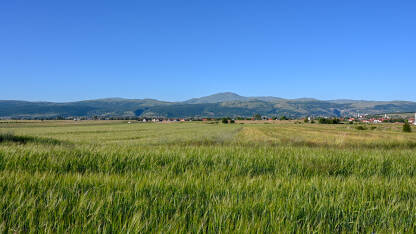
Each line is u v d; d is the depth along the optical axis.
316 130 76.06
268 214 3.91
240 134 53.84
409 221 3.91
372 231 3.61
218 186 5.33
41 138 24.62
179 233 3.33
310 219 3.89
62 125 130.25
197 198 4.50
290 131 70.06
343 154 11.01
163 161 8.95
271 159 9.37
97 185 5.14
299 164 8.79
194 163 8.77
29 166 7.69
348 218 3.97
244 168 8.41
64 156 8.48
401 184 5.93
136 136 50.44
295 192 4.97
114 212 3.90
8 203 4.03
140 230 3.34
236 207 4.07
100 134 58.91
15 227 3.43
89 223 3.55
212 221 3.66
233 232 3.38
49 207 3.89
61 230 3.38
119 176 6.14
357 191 5.21
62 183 5.10
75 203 4.16
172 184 5.21
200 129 83.44
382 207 4.27
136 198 4.39
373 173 8.55
